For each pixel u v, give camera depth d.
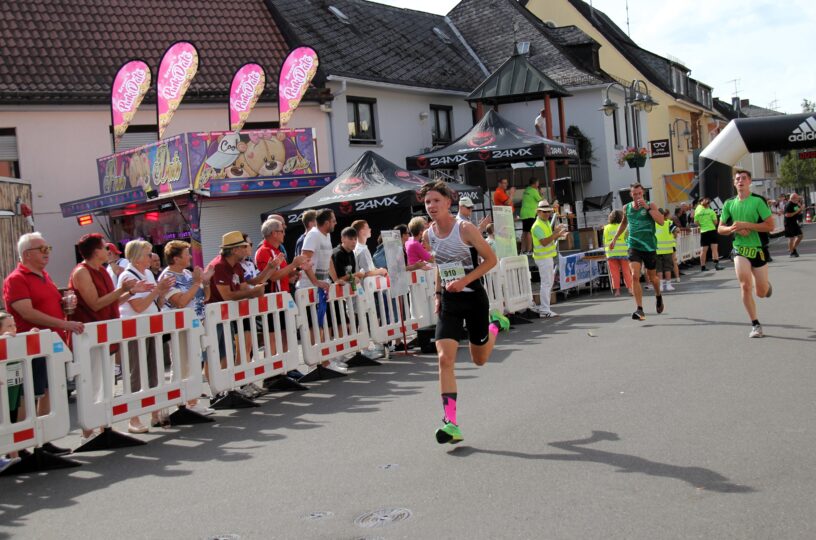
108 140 21.56
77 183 21.16
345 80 24.73
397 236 12.27
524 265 15.29
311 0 29.02
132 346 8.20
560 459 5.68
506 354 10.86
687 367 8.75
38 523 5.36
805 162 70.62
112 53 22.47
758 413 6.55
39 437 6.97
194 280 8.84
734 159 27.83
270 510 5.14
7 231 14.33
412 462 5.97
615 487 4.98
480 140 21.36
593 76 34.69
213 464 6.59
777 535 4.05
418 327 12.62
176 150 18.31
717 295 16.22
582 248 22.09
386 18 32.22
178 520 5.13
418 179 17.56
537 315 15.28
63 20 22.55
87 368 7.43
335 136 24.94
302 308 10.34
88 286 7.98
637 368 8.93
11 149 20.53
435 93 29.05
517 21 36.38
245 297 9.37
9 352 6.73
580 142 34.03
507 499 4.91
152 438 7.93
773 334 10.49
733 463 5.29
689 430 6.19
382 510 4.92
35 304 7.63
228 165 18.75
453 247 6.56
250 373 9.41
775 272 20.44
